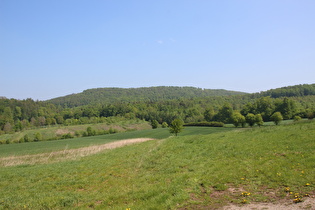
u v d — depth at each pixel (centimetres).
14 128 11269
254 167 1370
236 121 7456
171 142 2938
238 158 1666
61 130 10300
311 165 1240
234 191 1074
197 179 1286
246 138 2403
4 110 13288
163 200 1007
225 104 11112
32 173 2083
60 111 16600
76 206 1101
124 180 1564
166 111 14388
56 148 5059
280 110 8675
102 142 6103
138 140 4878
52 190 1467
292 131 2355
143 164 2012
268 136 2300
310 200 865
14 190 1559
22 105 15238
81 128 10788
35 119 13888
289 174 1163
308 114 6962
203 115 12669
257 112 9656
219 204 941
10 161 3123
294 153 1536
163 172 1636
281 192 992
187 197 1024
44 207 1128
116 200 1109
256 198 962
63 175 1900
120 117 14000
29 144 7150
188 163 1784
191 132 6994
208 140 2650
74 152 3553
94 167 2125
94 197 1223
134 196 1127
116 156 2648
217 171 1411
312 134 2030
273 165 1345
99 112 15075
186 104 16000
